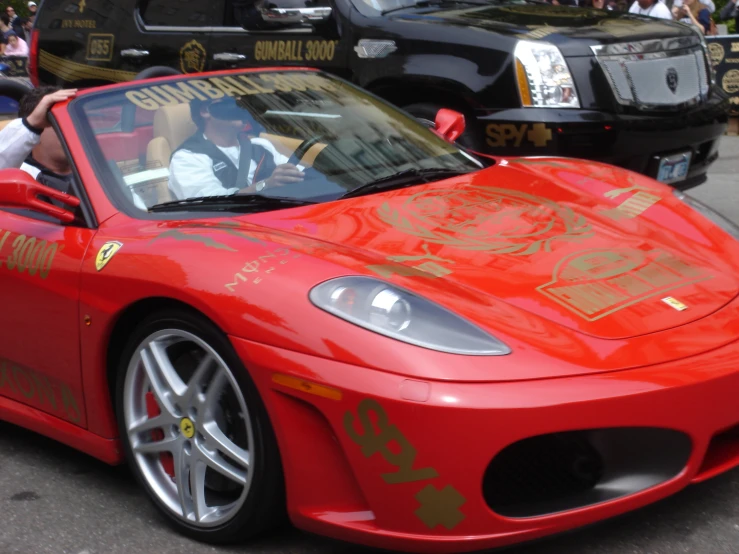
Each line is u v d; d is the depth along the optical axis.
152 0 6.71
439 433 2.10
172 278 2.51
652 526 2.55
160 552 2.60
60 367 2.94
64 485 3.07
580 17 5.87
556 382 2.15
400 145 3.50
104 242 2.81
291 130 3.37
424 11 5.87
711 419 2.28
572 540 2.50
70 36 7.14
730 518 2.58
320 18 5.79
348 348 2.21
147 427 2.72
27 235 3.04
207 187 3.09
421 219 2.88
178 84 3.44
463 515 2.15
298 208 2.95
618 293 2.51
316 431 2.28
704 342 2.38
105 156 3.09
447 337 2.21
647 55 5.48
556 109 5.15
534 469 2.23
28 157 3.54
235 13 6.25
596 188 3.33
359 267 2.44
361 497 2.28
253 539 2.61
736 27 12.39
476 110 5.30
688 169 5.76
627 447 2.24
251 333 2.34
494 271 2.54
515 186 3.27
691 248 2.90
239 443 2.51
